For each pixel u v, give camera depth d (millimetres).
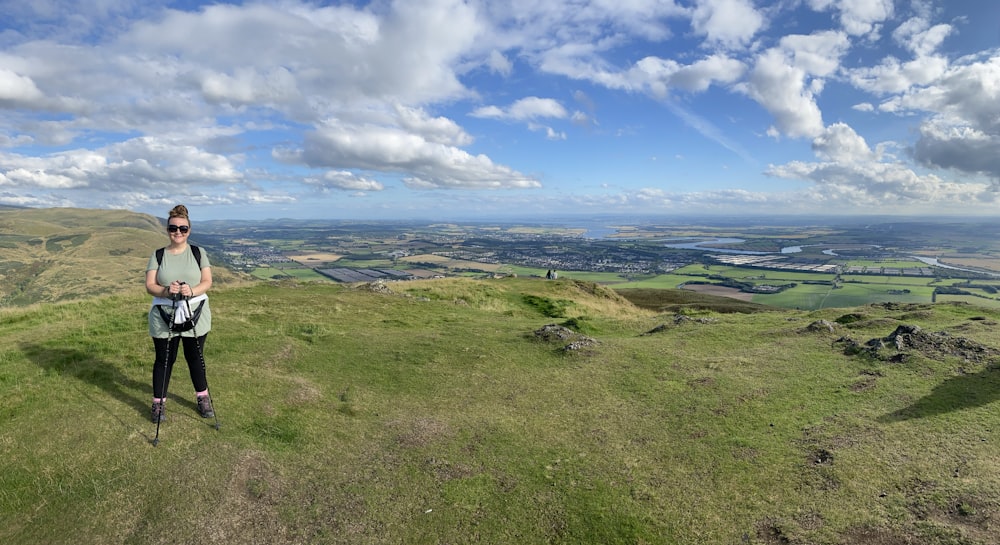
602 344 14914
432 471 7199
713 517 6184
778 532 5824
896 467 7035
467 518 6129
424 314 21094
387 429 8602
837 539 5562
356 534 5742
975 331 14188
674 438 8484
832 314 20500
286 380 10438
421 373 12039
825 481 6840
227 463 6754
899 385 10266
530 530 5945
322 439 7957
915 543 5352
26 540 5215
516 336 16250
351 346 14016
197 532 5496
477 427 8875
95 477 6215
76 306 18531
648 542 5734
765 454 7758
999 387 9625
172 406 8320
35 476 6133
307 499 6324
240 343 13016
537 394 10805
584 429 8898
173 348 7859
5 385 8719
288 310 19047
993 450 7309
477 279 36938
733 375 11664
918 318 17312
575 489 6812
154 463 6590
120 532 5422
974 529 5457
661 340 16094
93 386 8891
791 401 9922
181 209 7648
